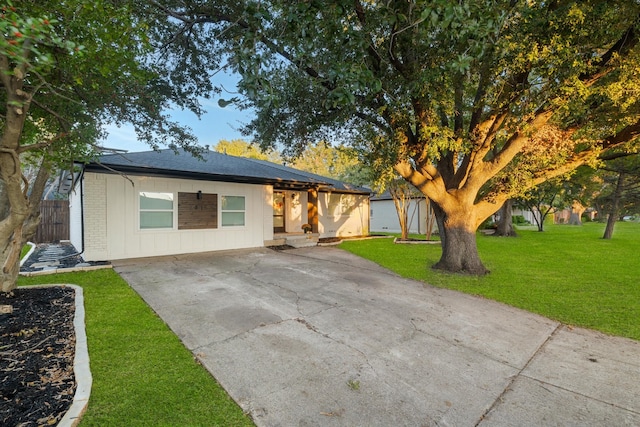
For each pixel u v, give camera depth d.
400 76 5.05
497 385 2.76
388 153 5.98
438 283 6.23
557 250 10.94
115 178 8.00
